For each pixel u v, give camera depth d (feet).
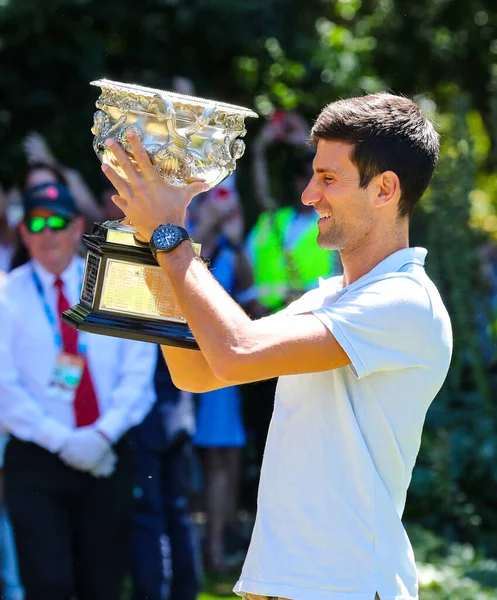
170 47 57.00
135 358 30.55
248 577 16.89
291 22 59.00
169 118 16.46
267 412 43.73
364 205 16.96
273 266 41.34
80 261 30.73
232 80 58.80
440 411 47.57
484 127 77.20
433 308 16.79
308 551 16.39
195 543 35.86
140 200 16.60
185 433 35.04
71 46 52.75
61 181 40.34
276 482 16.88
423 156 17.03
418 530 42.88
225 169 17.11
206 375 18.30
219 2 54.75
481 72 73.15
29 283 30.07
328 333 16.10
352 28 67.00
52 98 52.47
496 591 38.06
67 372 29.66
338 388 16.61
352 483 16.47
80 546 29.53
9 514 28.71
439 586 37.50
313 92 60.08
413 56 70.85
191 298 16.01
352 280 17.53
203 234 41.50
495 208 81.66
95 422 29.55
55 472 28.78
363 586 16.22
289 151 56.39
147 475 34.37
